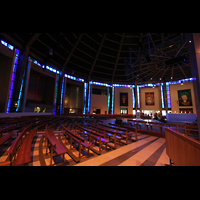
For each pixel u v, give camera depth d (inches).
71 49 786.8
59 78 845.2
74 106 1049.5
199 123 123.6
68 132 161.3
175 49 416.2
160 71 546.9
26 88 590.6
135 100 1133.1
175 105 948.6
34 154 124.9
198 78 120.3
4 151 131.2
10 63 498.3
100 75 1101.7
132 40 845.8
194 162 65.6
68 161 109.3
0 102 473.4
